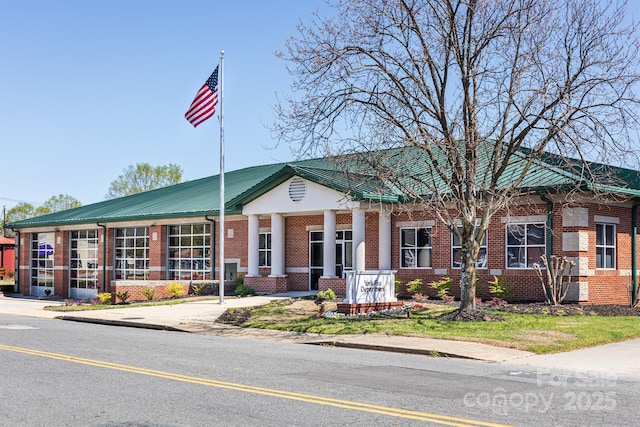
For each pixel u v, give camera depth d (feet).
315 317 70.44
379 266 97.04
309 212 102.22
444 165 75.61
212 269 117.70
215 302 94.73
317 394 32.37
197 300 99.40
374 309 73.15
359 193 87.61
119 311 84.43
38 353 47.37
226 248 116.98
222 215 93.25
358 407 29.43
